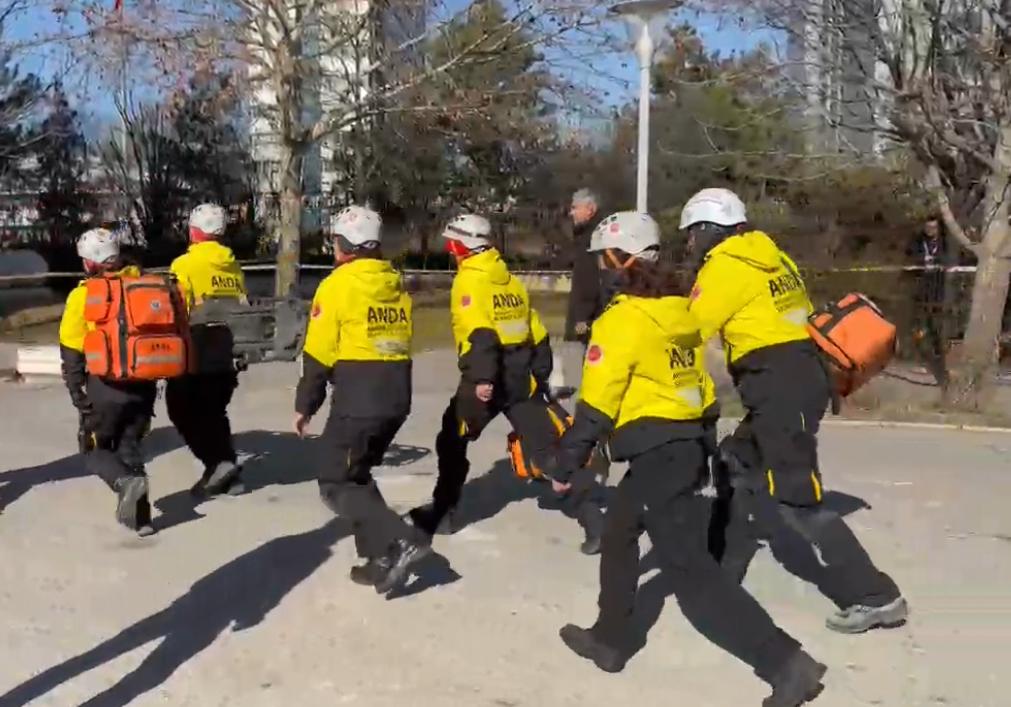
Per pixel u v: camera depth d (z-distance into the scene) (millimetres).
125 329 6371
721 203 5051
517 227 29844
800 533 5184
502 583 5789
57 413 10945
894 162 15555
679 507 4414
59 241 29562
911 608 5383
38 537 6641
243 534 6676
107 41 16125
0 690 4562
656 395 4414
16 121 24641
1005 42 10930
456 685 4602
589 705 4414
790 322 4965
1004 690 4512
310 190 28406
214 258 7414
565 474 4430
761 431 4988
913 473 8266
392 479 8102
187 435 7512
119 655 4914
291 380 13141
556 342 14914
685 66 18422
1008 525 6816
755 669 4344
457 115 17891
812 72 12414
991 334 11469
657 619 5258
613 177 23922
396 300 5551
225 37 16516
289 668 4781
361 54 17516
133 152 29953
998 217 11461
